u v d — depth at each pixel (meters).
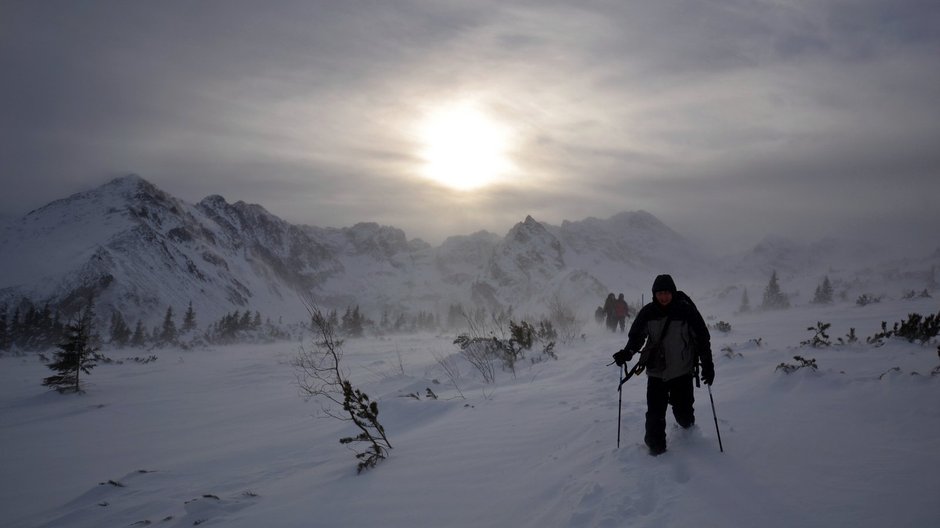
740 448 4.30
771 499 3.30
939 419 4.68
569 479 4.16
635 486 3.66
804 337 12.94
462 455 5.30
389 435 7.20
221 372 19.70
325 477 5.34
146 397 14.42
